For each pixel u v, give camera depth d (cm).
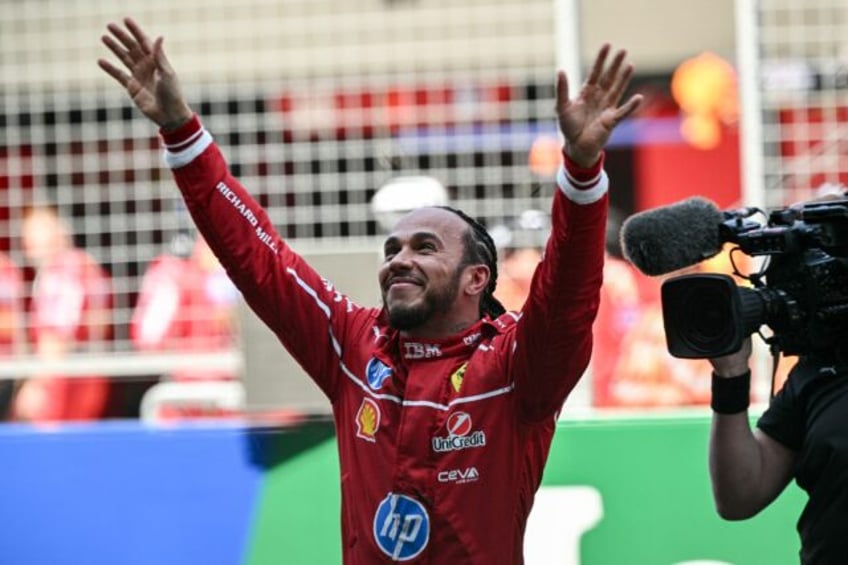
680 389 2145
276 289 1234
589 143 1096
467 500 1162
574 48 2072
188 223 2242
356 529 1190
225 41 2336
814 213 1128
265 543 1761
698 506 1692
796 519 1673
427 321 1189
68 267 2247
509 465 1173
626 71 1103
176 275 2227
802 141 2184
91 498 1794
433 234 1202
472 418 1171
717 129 2588
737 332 1104
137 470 1792
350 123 2259
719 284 1105
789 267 1143
